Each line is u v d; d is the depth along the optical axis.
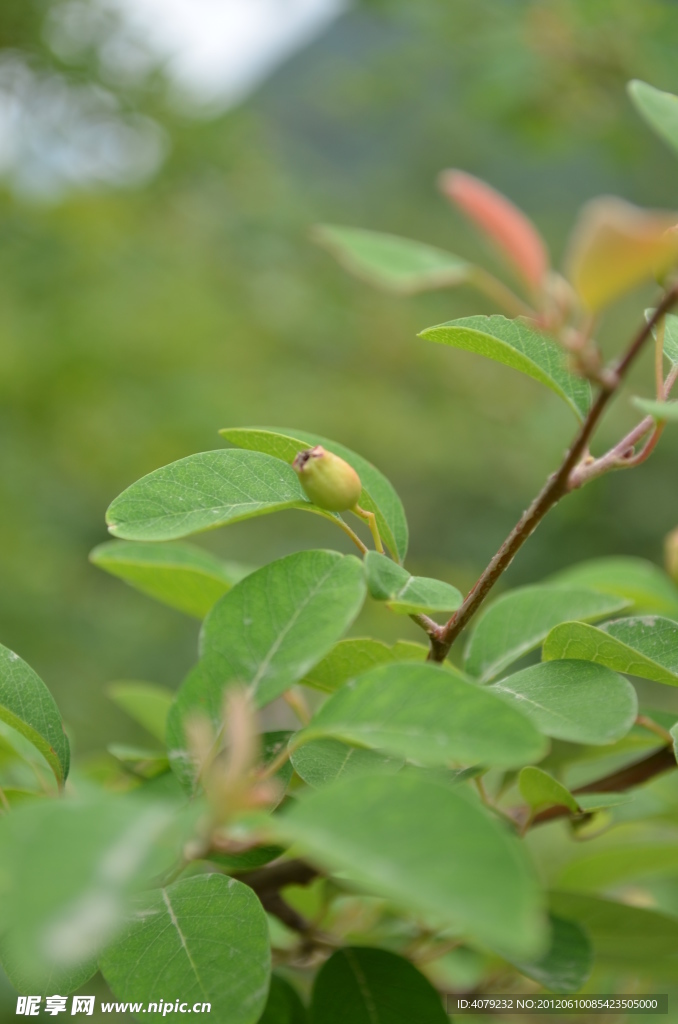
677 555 0.37
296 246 2.31
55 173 2.01
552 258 2.71
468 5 1.47
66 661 1.54
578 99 1.37
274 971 0.33
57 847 0.23
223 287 2.20
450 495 2.43
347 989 0.31
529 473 2.12
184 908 0.29
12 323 1.83
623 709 0.28
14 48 1.79
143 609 1.77
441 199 3.03
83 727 1.46
